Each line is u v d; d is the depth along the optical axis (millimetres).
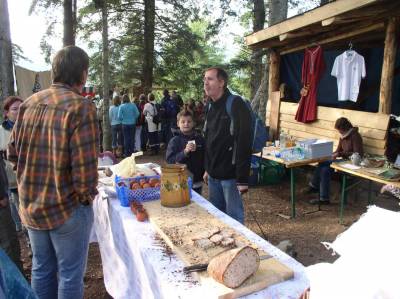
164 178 2246
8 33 4191
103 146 9578
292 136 6891
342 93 6004
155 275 1572
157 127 9656
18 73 10711
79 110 1821
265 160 6355
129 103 9000
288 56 7551
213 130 2898
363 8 4707
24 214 1940
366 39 6324
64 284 2029
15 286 1334
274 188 6180
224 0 12805
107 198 2559
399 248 950
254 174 6262
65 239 1959
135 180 2479
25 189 1901
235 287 1354
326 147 4980
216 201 3107
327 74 7230
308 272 1084
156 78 16625
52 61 1970
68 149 1826
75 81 1955
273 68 7562
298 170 6668
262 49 8086
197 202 2422
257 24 9977
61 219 1900
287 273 1437
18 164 1932
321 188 5230
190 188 2557
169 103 10031
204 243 1653
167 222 1980
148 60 15688
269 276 1414
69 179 1891
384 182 3967
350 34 5719
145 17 15336
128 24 16016
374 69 6816
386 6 4719
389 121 5117
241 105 2725
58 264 2043
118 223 2287
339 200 5430
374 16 5039
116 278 2443
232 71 12055
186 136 3367
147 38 15516
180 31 16094
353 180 5383
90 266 3422
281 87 7344
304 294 1211
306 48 6457
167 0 15734
